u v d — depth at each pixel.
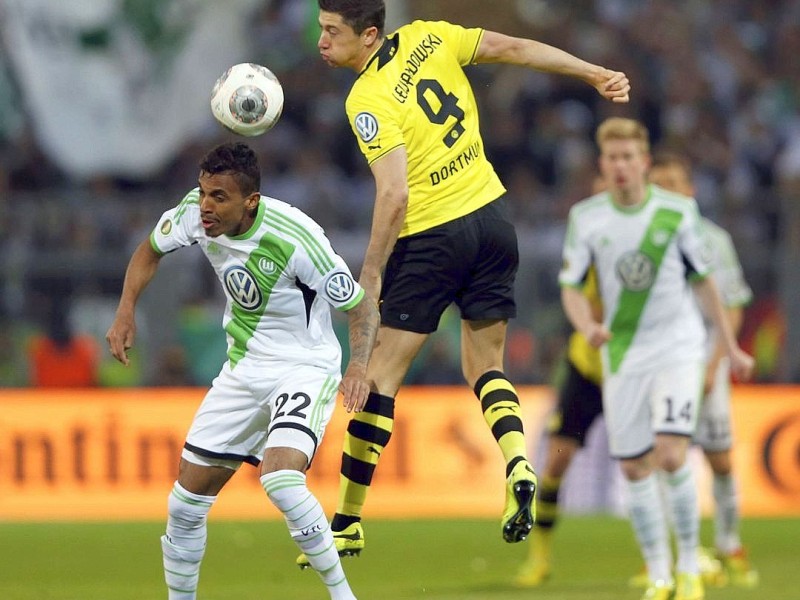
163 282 47.38
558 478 31.11
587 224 28.64
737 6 67.56
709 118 62.50
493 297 22.00
